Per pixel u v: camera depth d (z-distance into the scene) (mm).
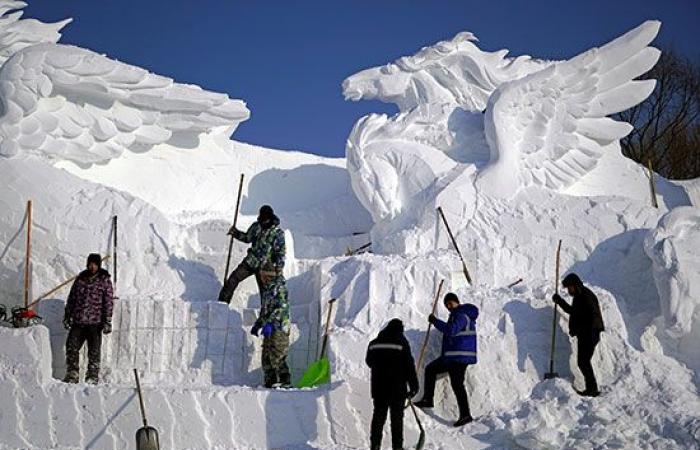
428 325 12828
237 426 11414
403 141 16797
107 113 16250
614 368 12688
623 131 16594
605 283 15117
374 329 13039
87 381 12500
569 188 16547
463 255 14992
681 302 13570
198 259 14961
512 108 16297
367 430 11477
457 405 12109
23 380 11570
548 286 13609
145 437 10734
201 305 13273
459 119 16984
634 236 15328
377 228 16391
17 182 14641
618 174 17000
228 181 17828
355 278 13625
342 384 11586
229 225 15438
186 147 17484
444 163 16469
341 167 18922
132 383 12641
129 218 14773
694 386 12594
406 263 13594
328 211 18062
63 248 14438
